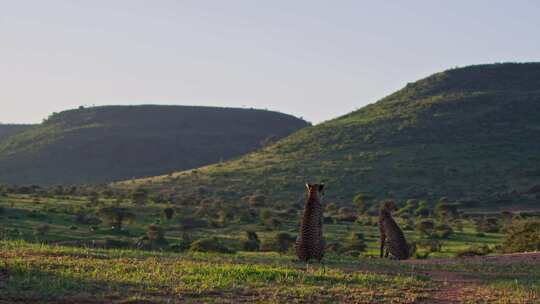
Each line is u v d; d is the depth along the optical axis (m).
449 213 97.94
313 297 12.84
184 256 18.64
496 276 17.31
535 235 40.03
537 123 159.38
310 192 18.44
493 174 129.12
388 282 14.92
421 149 147.25
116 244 51.66
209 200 111.50
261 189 132.00
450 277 16.81
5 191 119.12
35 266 14.17
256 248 56.16
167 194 132.12
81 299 11.70
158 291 12.62
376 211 102.44
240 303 12.08
